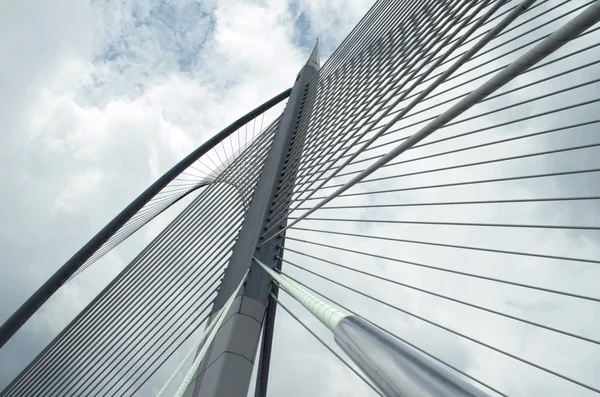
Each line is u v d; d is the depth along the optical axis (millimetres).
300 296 6422
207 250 17406
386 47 16672
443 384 2512
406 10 17438
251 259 13023
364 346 3471
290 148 18641
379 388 3125
